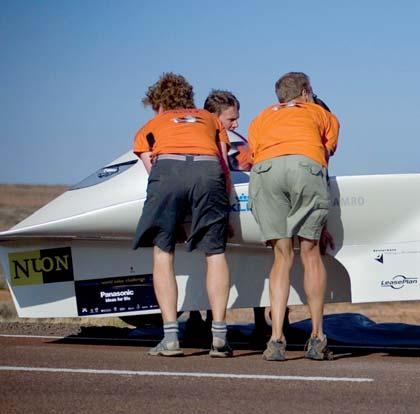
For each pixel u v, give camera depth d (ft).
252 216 57.88
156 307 59.77
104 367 47.14
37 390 40.78
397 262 56.70
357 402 39.04
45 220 59.88
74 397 39.40
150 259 59.88
